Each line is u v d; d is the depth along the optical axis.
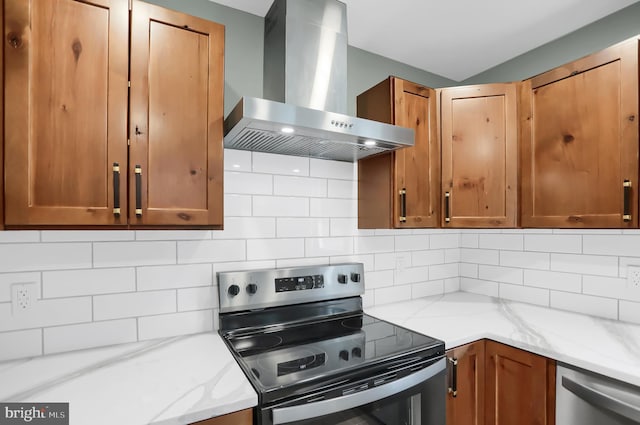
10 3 0.92
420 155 1.69
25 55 0.93
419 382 1.20
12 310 1.14
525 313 1.74
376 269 1.94
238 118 1.12
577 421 1.17
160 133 1.11
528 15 1.61
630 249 1.54
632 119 1.25
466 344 1.41
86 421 0.79
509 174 1.63
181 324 1.41
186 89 1.15
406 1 1.51
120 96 1.04
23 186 0.92
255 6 1.55
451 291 2.27
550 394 1.25
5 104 0.91
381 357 1.17
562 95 1.47
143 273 1.34
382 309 1.85
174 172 1.12
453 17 1.63
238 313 1.48
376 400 1.09
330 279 1.69
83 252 1.24
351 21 1.67
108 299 1.28
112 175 1.03
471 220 1.69
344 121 1.27
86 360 1.15
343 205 1.83
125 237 1.31
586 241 1.70
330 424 1.02
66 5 0.98
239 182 1.55
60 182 0.97
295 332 1.48
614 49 1.30
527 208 1.58
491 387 1.44
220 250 1.50
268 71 1.55
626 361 1.13
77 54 0.99
